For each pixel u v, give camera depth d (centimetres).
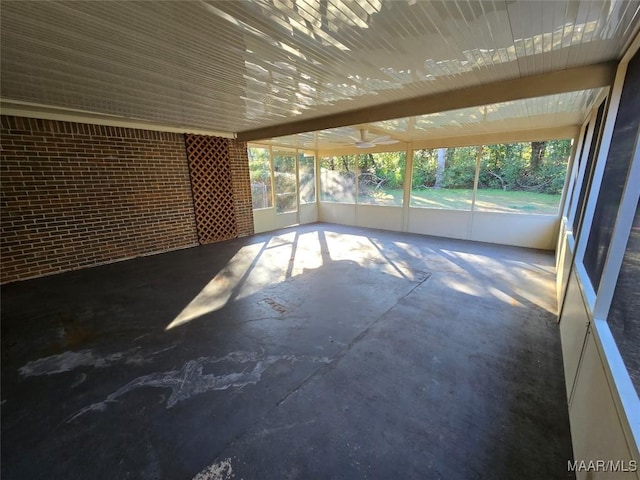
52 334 289
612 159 214
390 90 307
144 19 173
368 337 282
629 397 112
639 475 87
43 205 438
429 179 732
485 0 149
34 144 421
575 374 194
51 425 185
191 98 347
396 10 160
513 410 194
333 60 232
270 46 209
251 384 221
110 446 170
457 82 282
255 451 167
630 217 154
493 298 364
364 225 866
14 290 395
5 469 157
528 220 607
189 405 201
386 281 424
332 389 215
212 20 174
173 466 159
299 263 511
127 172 518
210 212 652
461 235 697
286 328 300
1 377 228
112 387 218
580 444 154
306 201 922
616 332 150
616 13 158
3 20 175
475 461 160
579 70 243
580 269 247
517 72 257
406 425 184
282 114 430
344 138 682
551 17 166
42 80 287
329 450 168
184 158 596
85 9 163
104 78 282
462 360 246
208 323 310
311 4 154
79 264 479
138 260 529
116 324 308
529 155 595
